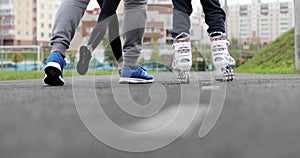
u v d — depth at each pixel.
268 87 1.87
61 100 1.27
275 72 5.80
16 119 0.85
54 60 2.16
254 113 0.92
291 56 7.32
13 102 1.21
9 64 18.45
